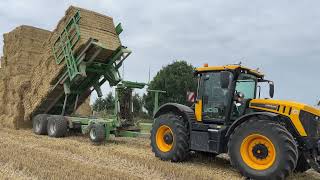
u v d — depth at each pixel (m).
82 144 11.88
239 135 8.06
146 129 12.95
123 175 7.59
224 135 8.72
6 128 15.70
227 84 8.53
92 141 12.23
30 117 15.46
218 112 9.07
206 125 9.08
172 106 9.86
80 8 13.21
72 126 13.84
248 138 7.94
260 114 7.96
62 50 13.62
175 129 9.41
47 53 14.37
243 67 8.96
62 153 10.02
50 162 8.44
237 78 8.94
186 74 29.30
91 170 7.85
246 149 8.02
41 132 14.29
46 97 14.52
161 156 9.65
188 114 9.49
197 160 9.97
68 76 13.80
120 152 10.35
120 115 12.73
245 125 8.00
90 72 14.45
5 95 16.44
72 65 13.40
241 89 9.16
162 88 28.77
